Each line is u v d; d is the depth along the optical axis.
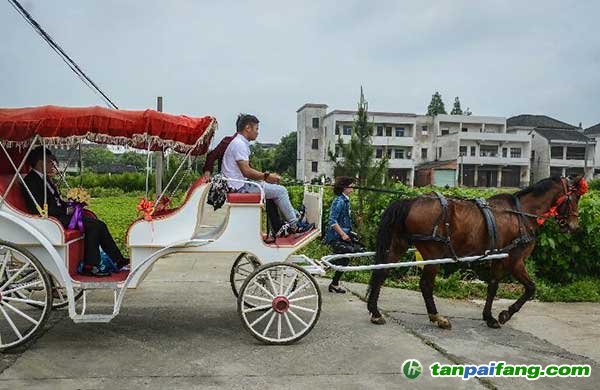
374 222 9.87
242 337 5.82
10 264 5.78
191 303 7.29
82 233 5.89
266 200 6.31
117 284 5.35
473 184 55.38
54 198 5.91
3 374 4.64
